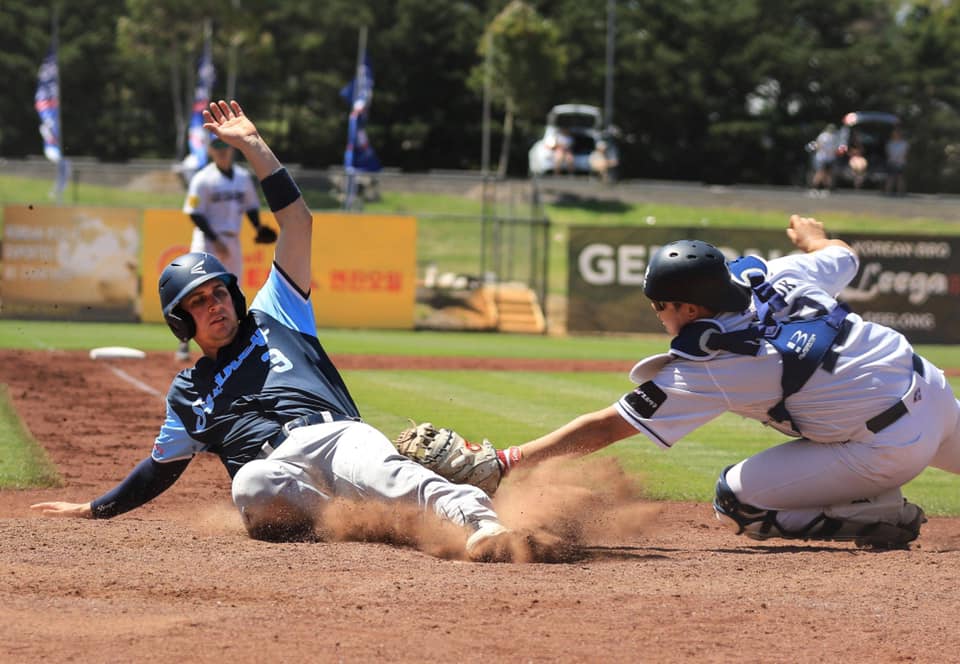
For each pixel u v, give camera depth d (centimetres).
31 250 7038
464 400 3941
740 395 1666
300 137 17075
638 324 7581
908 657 1149
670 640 1191
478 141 17488
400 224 7444
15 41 16825
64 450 2855
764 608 1325
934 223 11625
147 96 17500
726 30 16725
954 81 17162
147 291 7138
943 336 7438
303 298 1786
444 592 1352
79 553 1548
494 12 17312
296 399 1709
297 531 1702
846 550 1747
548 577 1460
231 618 1226
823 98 17225
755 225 11244
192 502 2252
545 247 7875
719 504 1812
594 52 16550
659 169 16962
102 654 1095
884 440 1694
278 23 17200
